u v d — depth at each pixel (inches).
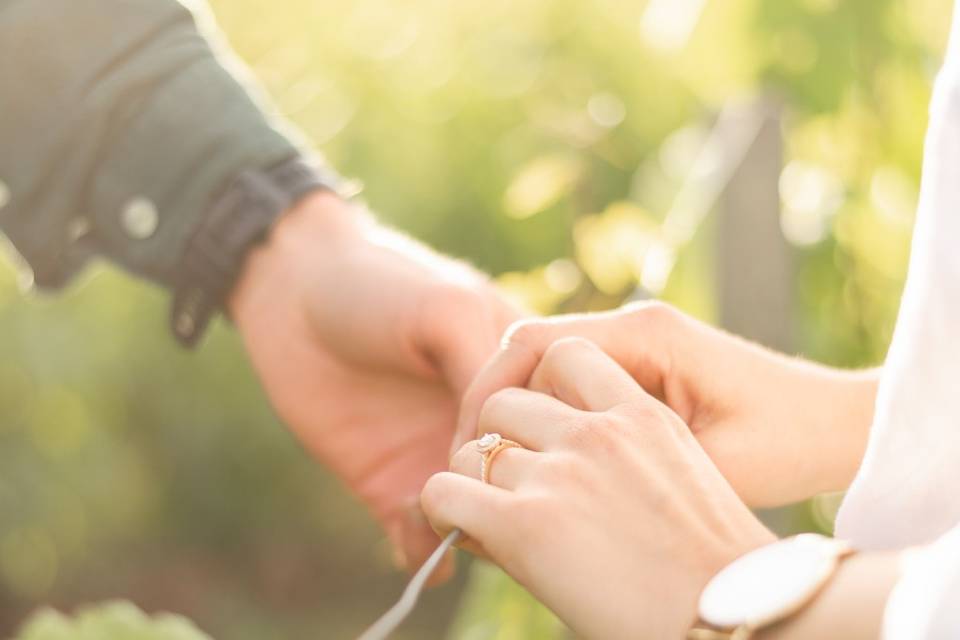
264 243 41.9
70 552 254.1
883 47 78.7
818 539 20.7
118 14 43.2
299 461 272.5
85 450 237.5
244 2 165.3
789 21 77.9
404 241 41.4
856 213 78.7
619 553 21.9
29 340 214.7
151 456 262.8
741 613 19.8
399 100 149.6
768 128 67.2
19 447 233.8
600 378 25.2
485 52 148.1
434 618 284.5
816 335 73.4
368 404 40.9
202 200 41.9
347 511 289.6
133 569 278.2
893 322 77.2
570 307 77.8
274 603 294.2
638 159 129.2
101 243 43.9
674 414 24.3
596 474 22.9
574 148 126.2
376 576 302.5
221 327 233.0
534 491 23.1
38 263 44.0
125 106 42.7
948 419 22.8
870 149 80.3
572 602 21.8
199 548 289.1
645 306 30.2
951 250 22.3
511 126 150.6
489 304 38.3
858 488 23.9
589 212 125.4
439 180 157.0
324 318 39.9
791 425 30.1
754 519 22.3
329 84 149.5
